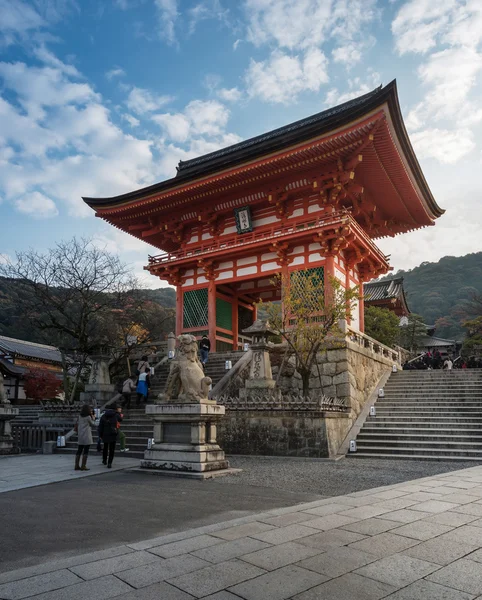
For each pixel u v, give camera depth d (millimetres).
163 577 4633
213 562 5023
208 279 30062
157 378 25641
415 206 30938
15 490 10055
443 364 41844
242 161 25766
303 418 16016
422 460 15227
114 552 5473
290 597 4133
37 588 4418
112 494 9461
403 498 8430
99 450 16750
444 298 108750
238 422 16984
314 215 27094
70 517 7520
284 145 24156
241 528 6375
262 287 31375
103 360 24125
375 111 21141
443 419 18500
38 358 49625
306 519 6852
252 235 28609
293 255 26766
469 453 15250
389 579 4516
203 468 11703
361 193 27906
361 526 6426
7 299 57531
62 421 21281
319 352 21312
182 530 6664
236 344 31625
